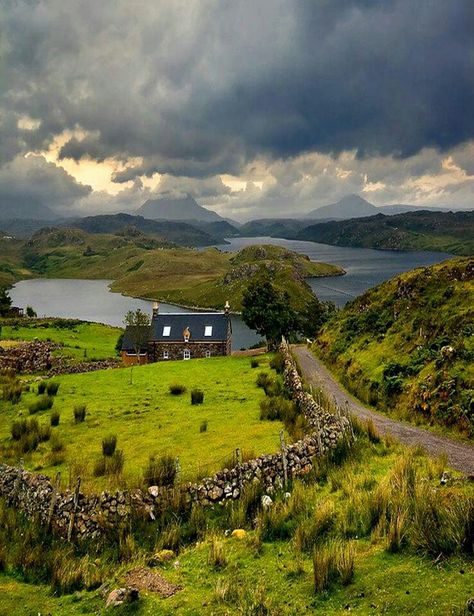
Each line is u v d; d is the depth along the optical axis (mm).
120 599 12125
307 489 18375
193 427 28094
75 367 55781
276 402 31656
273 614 10836
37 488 18500
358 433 24578
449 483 16281
